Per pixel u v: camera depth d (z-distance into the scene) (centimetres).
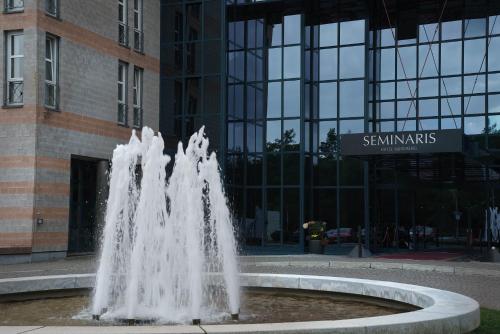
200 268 1212
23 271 1939
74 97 2645
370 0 3212
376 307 1098
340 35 3222
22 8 2456
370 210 3195
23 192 2409
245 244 3178
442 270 1977
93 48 2769
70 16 2633
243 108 3250
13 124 2442
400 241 3225
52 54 2569
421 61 3216
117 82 2930
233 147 3222
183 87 3234
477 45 3119
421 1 3216
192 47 3241
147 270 1157
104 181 2830
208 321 953
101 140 2805
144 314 1004
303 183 3130
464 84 3130
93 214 2836
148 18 3180
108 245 1184
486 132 3069
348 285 1175
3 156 2442
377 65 3291
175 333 618
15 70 2478
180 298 1136
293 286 1252
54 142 2519
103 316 992
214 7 3219
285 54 3209
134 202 1742
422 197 3238
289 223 3131
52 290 1223
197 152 1318
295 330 646
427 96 3192
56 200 2516
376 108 3272
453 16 3170
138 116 3106
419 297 977
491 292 1438
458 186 3222
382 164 2927
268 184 3183
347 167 3158
